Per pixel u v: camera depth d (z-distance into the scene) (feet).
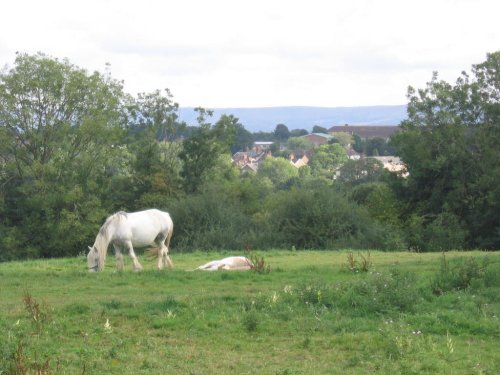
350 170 326.24
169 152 204.54
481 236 151.84
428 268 66.03
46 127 172.04
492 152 156.04
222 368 34.24
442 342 38.55
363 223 134.51
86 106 181.16
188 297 50.88
